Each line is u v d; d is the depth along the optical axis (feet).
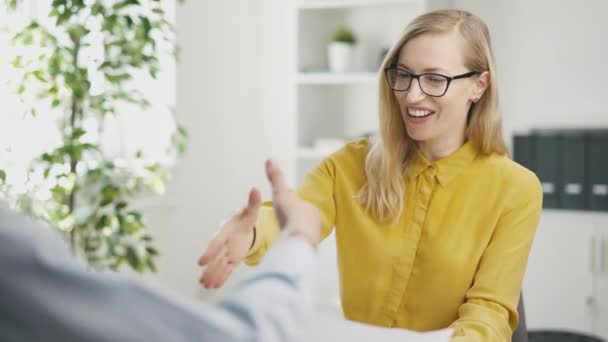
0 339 1.79
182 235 12.82
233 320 1.93
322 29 14.15
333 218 5.18
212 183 13.46
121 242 9.25
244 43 14.07
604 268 11.82
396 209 4.94
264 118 14.35
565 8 12.66
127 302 1.84
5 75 9.21
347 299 5.14
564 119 12.76
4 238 1.79
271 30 14.17
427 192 4.94
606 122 12.57
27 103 9.34
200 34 12.91
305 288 2.13
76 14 8.54
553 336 8.79
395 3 13.44
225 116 13.69
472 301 4.58
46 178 8.58
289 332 1.98
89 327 1.81
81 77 8.62
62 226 8.68
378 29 13.76
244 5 13.99
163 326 1.85
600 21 12.50
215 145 13.46
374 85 13.91
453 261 4.77
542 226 12.11
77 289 1.82
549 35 12.76
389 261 4.93
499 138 5.03
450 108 4.66
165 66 12.30
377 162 5.03
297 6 13.37
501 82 13.03
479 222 4.84
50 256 1.82
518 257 4.71
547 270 12.13
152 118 12.30
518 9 12.87
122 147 11.54
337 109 14.26
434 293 4.82
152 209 12.08
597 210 11.78
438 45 4.59
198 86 12.94
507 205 4.81
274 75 14.23
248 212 3.64
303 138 13.88
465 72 4.67
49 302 1.80
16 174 9.16
